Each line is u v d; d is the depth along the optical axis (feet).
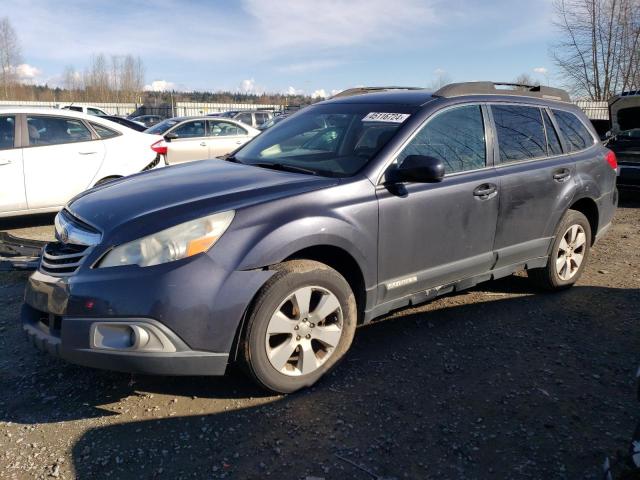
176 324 8.93
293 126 14.30
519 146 14.29
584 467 8.43
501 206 13.34
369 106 13.41
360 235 10.74
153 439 9.04
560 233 15.24
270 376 9.98
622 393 10.54
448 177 12.39
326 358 10.75
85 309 8.96
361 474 8.22
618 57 72.74
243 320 9.61
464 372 11.25
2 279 16.81
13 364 11.53
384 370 11.29
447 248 12.41
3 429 9.29
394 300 11.82
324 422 9.49
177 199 10.03
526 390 10.59
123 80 207.31
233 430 9.28
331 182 10.84
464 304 14.98
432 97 13.04
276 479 8.11
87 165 23.49
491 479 8.16
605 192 16.78
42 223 24.93
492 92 14.25
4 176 21.76
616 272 18.19
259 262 9.52
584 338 12.94
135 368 9.01
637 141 31.99
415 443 8.96
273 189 10.44
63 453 8.68
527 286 16.48
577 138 16.29
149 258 9.02
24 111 22.56
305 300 10.18
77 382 10.84
